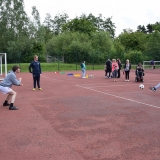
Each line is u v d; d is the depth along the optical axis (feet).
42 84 35.55
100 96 23.57
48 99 22.03
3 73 65.31
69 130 12.65
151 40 93.50
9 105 19.21
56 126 13.37
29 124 13.80
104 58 87.76
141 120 14.52
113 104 19.44
